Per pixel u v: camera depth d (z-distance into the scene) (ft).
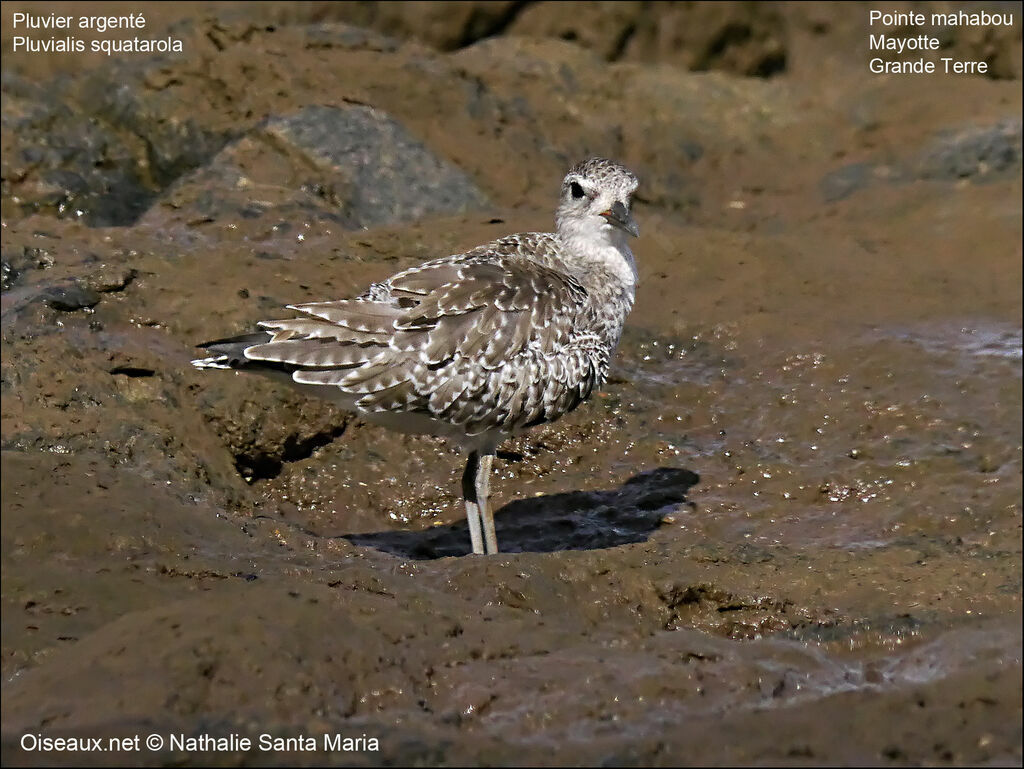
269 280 58.08
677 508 52.54
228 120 72.38
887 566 46.37
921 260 72.95
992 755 31.42
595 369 48.39
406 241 63.46
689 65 92.73
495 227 65.77
